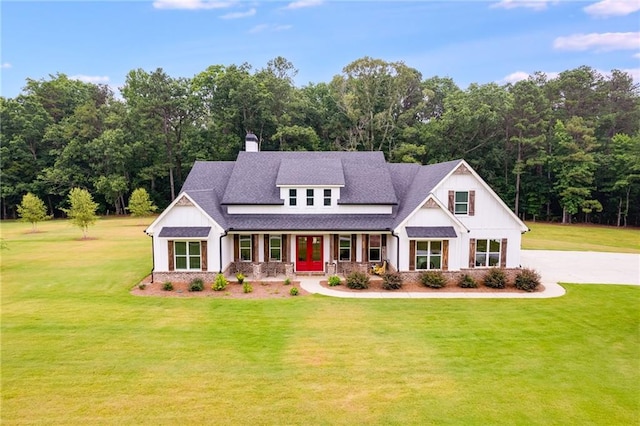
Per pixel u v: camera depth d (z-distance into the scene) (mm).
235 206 25047
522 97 56219
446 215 22203
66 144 64312
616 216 58000
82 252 30531
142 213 48312
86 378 11281
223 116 57062
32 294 19734
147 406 9898
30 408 9781
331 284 21625
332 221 24359
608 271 25984
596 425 9328
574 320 16609
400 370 11969
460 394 10625
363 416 9531
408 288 21266
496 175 61344
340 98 59250
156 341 13969
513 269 23000
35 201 44438
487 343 14117
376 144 59750
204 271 22141
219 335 14594
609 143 60469
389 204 24797
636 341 14516
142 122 58906
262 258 24469
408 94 64188
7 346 13438
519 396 10562
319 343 13945
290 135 56938
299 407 9891
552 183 57719
